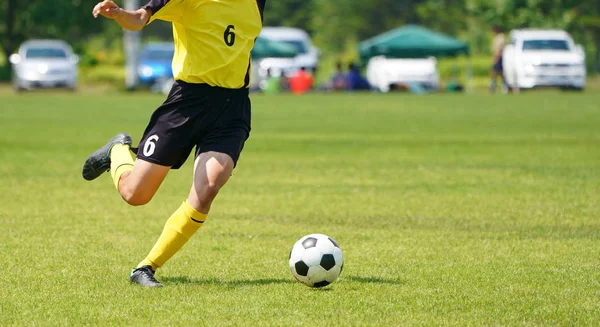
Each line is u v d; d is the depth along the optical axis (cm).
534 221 2433
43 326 1365
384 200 2823
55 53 11519
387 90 11506
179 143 1647
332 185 3177
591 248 2045
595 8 16375
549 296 1564
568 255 1964
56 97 9931
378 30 19762
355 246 2075
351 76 11550
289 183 3238
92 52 18875
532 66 10388
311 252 1606
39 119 6481
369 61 12544
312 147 4544
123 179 1675
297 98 9650
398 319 1398
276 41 12406
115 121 6294
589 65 16650
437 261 1892
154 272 1675
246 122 1670
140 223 2414
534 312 1447
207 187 1614
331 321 1386
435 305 1492
